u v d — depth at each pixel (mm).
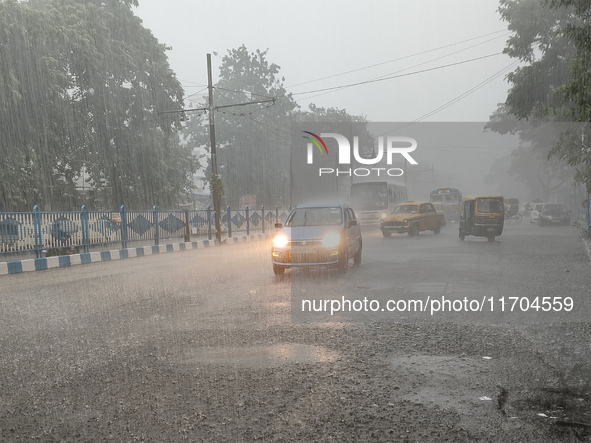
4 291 10188
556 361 4812
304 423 3439
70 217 16375
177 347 5473
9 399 4000
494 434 3238
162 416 3598
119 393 4078
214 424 3445
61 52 29016
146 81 34250
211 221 26344
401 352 5168
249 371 4586
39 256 15125
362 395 3951
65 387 4250
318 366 4711
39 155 26469
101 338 5945
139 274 12508
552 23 18734
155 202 35125
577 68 10844
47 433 3369
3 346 5676
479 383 4207
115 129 32688
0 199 24688
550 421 3430
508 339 5652
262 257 16672
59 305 8281
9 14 24047
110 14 32406
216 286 9953
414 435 3232
